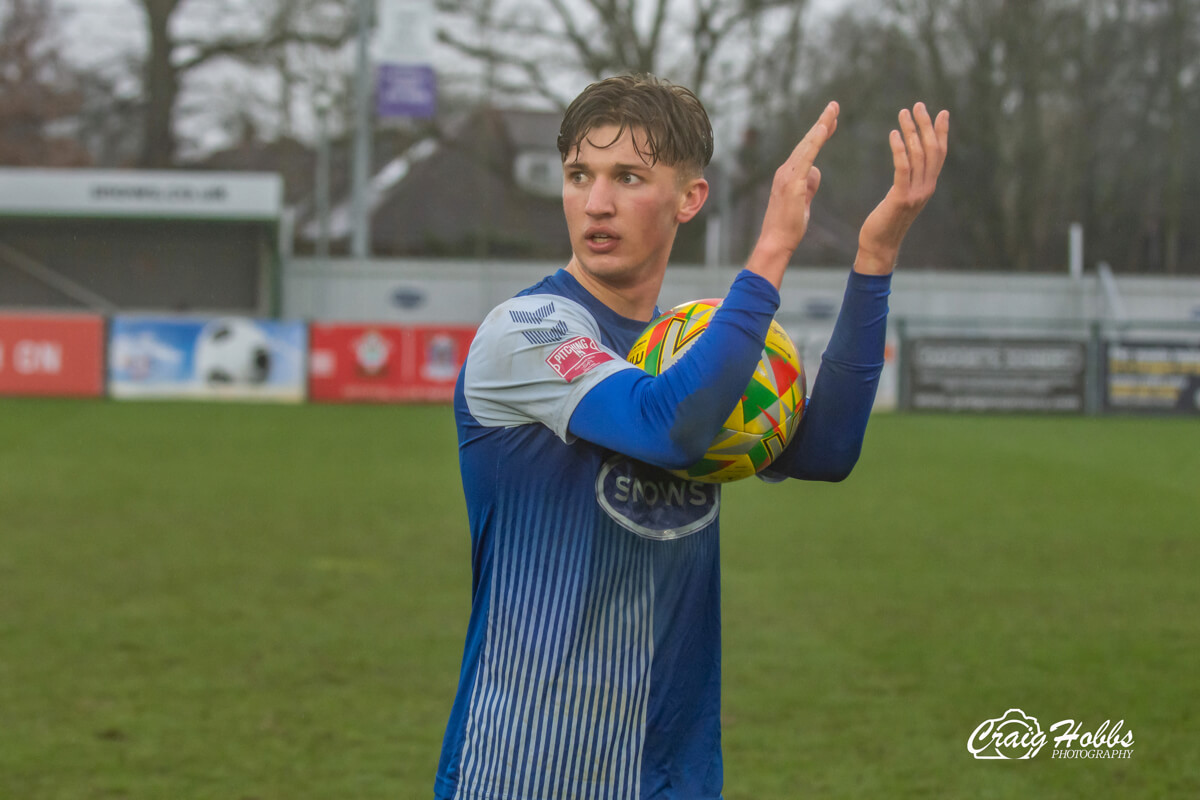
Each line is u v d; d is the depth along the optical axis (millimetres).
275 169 76125
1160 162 74938
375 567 17688
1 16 72062
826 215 74438
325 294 59125
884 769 10102
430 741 10648
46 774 9750
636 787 4387
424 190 76812
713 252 67812
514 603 4352
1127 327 51375
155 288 59781
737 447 4324
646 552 4332
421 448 32094
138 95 73375
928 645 13859
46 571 17172
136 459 28844
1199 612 15617
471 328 47125
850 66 69938
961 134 74938
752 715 11406
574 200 4332
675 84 4484
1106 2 73438
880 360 4559
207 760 10109
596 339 4324
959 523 22141
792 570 17844
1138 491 26297
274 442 32719
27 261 58938
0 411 39375
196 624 14422
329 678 12414
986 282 61688
